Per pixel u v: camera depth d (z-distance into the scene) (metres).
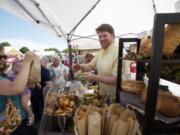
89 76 1.70
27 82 1.05
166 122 0.75
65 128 1.20
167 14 0.64
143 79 1.27
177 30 0.71
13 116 1.29
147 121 0.72
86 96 1.75
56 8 2.35
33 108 3.32
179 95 1.01
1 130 1.22
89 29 3.96
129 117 0.86
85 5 2.32
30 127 1.52
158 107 0.78
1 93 1.01
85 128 0.85
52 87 1.87
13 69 2.28
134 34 3.61
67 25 3.41
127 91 1.23
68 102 1.37
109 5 2.74
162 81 1.27
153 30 0.67
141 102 1.01
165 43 0.71
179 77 0.81
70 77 2.98
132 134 0.80
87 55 3.77
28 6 2.26
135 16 3.09
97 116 0.86
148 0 2.40
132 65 1.46
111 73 1.70
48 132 1.18
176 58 0.72
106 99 1.60
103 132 0.86
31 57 1.10
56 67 4.76
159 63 0.68
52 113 1.26
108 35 1.74
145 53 0.87
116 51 1.66
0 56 1.24
